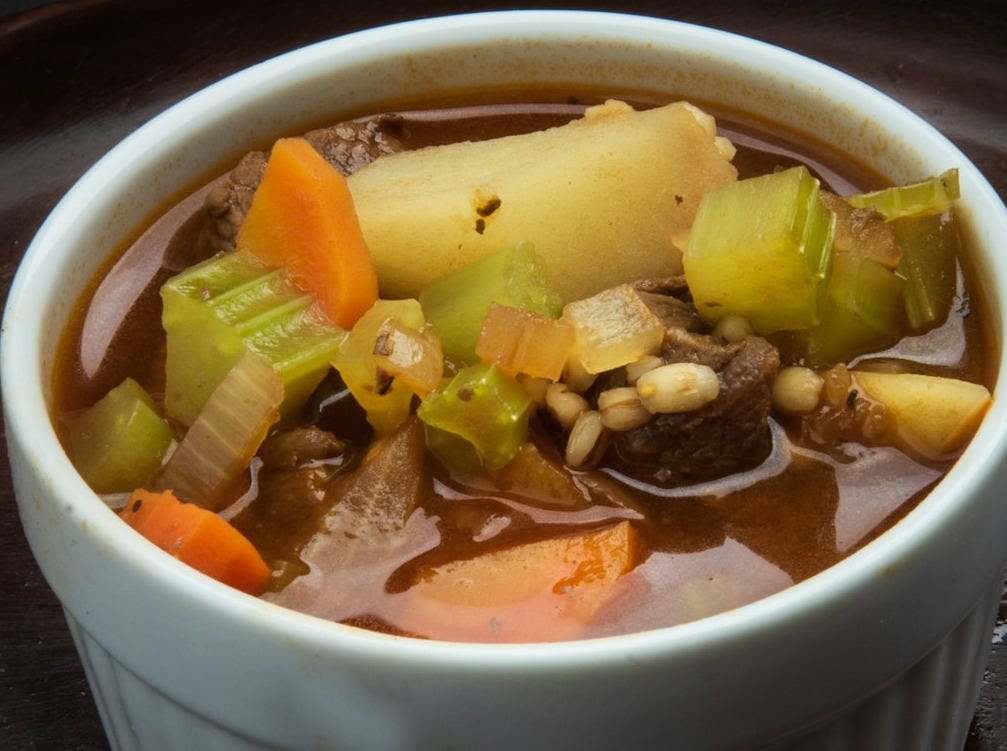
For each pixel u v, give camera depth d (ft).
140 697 0.68
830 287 0.73
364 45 0.86
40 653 0.85
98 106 1.04
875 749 0.69
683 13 1.08
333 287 0.73
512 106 0.89
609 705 0.61
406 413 0.71
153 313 0.78
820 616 0.62
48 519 0.66
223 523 0.66
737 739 0.63
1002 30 1.07
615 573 0.67
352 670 0.61
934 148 0.80
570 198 0.76
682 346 0.71
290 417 0.72
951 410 0.70
